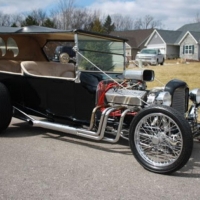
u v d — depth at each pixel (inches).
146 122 150.1
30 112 211.5
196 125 172.1
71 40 236.7
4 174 143.5
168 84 173.0
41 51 256.4
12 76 213.5
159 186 133.2
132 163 158.7
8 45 234.2
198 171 149.6
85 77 182.9
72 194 125.5
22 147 181.9
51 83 194.4
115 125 170.6
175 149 144.9
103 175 143.7
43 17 1576.0
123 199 122.0
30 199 121.0
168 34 1817.2
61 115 195.8
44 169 149.8
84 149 179.6
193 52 1699.1
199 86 434.9
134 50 1967.3
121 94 171.5
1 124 201.0
